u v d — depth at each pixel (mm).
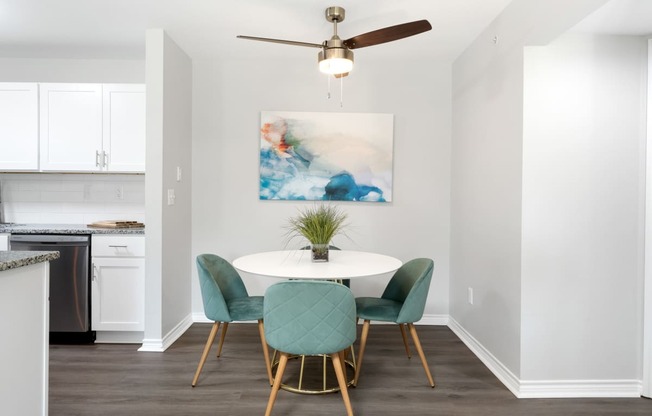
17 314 1490
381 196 3605
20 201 3570
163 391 2301
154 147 2926
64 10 2670
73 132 3191
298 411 2100
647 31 2258
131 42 3195
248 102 3617
